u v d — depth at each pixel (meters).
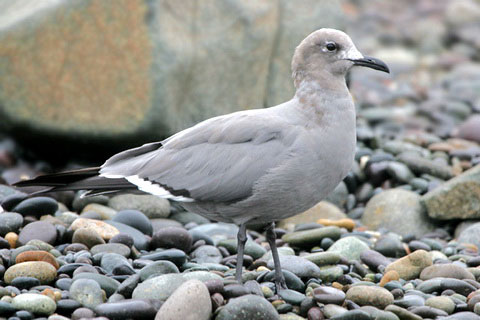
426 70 24.66
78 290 9.29
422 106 20.42
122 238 11.12
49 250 10.81
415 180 14.62
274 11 15.81
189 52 14.62
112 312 8.78
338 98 9.80
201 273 9.70
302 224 12.98
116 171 10.18
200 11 15.07
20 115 14.59
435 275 10.55
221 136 9.84
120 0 14.23
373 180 14.91
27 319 8.77
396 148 16.19
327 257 10.91
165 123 14.31
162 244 11.48
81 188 10.10
